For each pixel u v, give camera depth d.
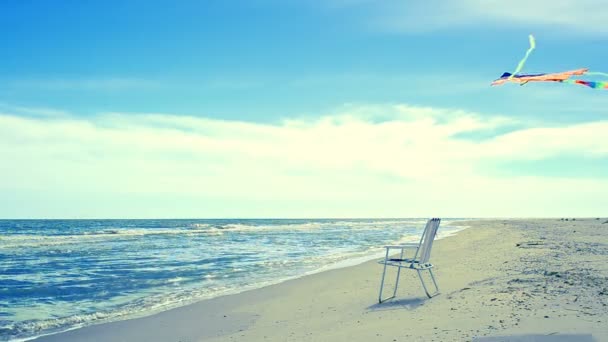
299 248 26.53
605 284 8.05
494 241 24.41
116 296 11.28
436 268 12.97
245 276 14.53
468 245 22.94
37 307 10.05
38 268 16.78
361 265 16.59
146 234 44.50
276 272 15.40
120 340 7.28
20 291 11.98
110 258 20.53
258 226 75.50
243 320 8.37
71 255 22.02
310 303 9.55
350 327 6.64
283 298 10.46
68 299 10.94
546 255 14.33
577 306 6.33
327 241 33.44
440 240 29.97
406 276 11.96
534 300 6.90
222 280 13.71
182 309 9.60
